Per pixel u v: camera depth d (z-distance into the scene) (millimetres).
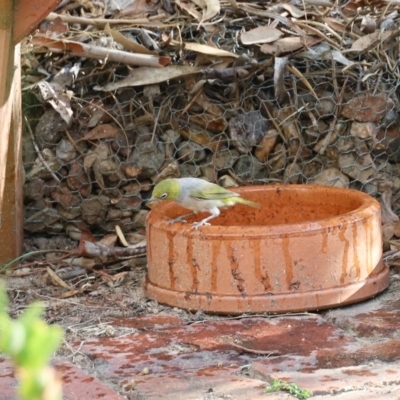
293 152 9883
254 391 5211
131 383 5418
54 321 7145
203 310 7125
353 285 7203
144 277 8023
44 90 9453
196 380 5504
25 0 7039
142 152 9648
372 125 9703
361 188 9867
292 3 10445
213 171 9844
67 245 9734
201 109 9750
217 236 6980
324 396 5039
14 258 8773
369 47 9789
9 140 8297
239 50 9906
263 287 7008
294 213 8578
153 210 7918
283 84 9586
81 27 9945
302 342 6336
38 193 9617
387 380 5305
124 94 9688
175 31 9977
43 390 1251
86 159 9578
